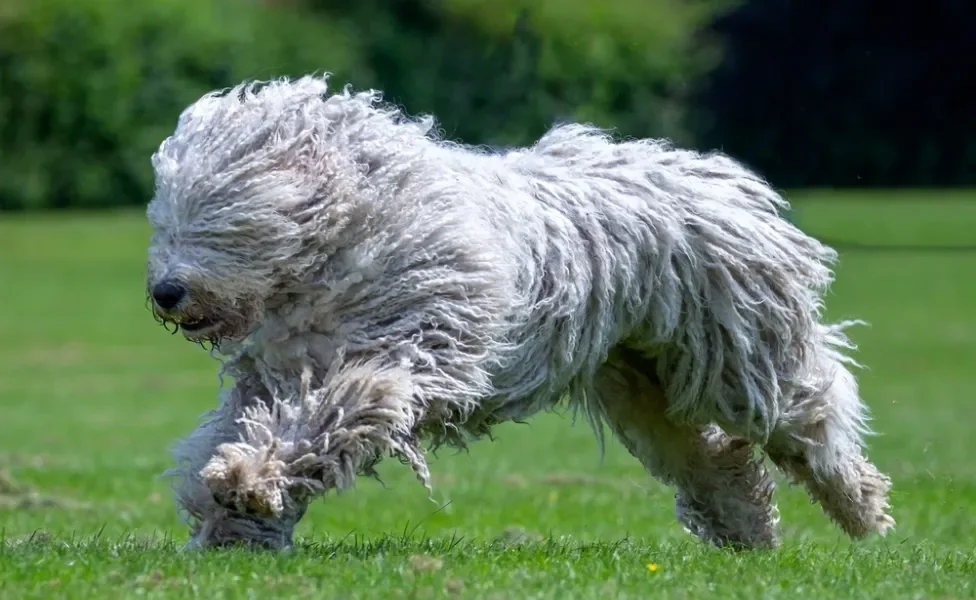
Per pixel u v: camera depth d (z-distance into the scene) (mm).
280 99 10516
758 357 12156
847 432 12703
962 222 54188
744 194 12367
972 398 29438
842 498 12773
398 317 10391
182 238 10281
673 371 12117
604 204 11578
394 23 57938
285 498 9844
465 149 11719
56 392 32125
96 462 21109
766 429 12266
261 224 10188
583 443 24406
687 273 11820
